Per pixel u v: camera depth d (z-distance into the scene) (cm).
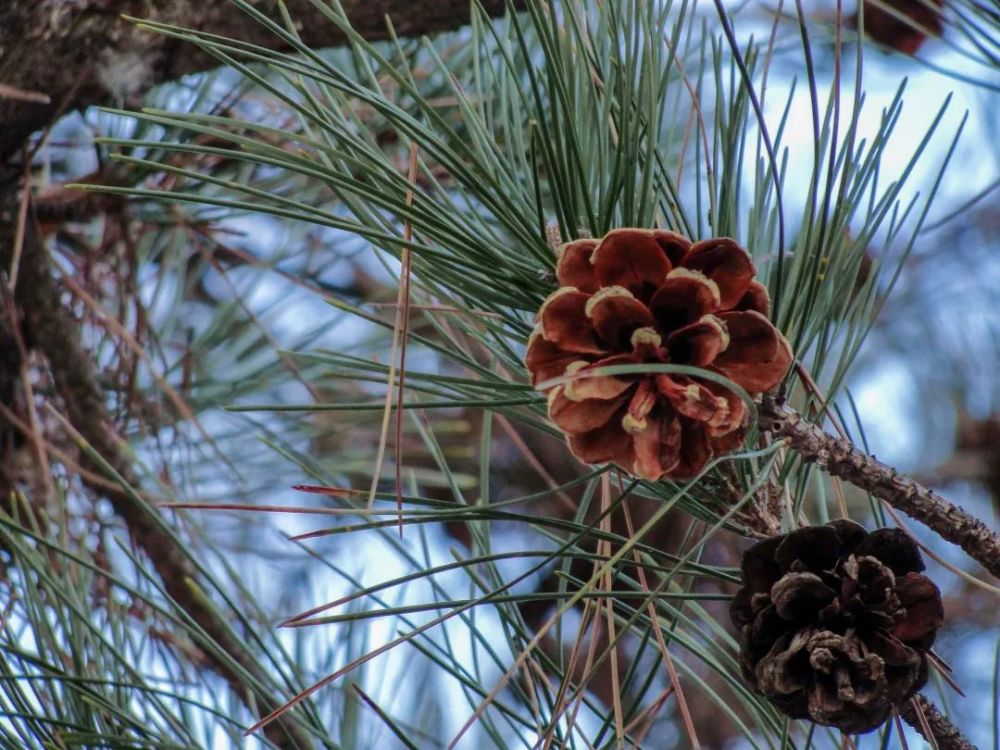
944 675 82
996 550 81
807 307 83
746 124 86
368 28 95
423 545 90
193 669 100
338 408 80
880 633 79
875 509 87
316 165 80
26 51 97
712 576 83
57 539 98
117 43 97
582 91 85
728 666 96
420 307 84
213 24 96
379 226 85
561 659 87
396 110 80
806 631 79
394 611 78
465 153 82
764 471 81
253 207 79
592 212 82
